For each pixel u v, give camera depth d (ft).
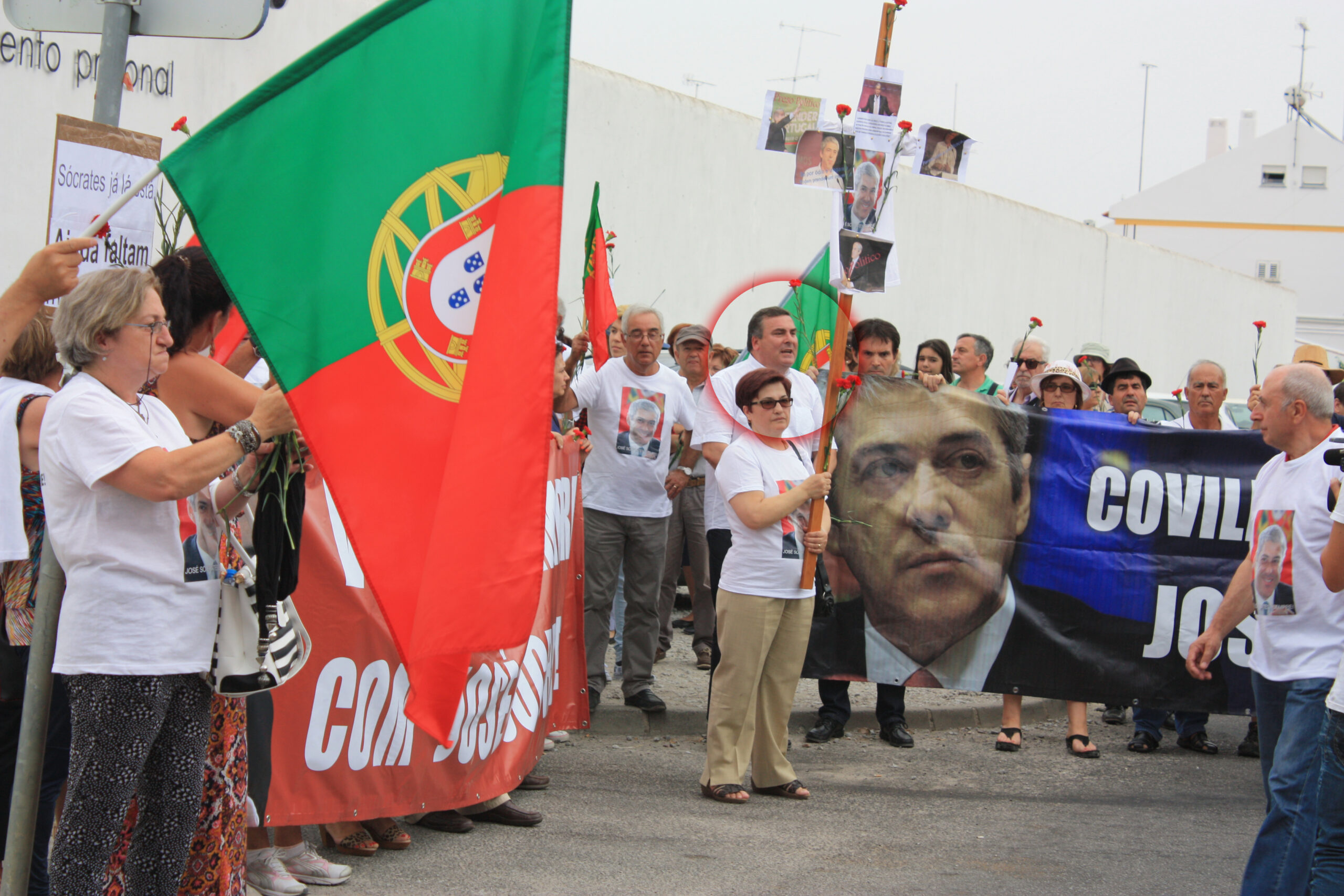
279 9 27.81
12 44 22.40
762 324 17.29
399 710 13.75
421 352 8.07
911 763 19.63
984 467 20.58
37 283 8.70
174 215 16.51
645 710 20.66
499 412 8.05
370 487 7.96
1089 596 20.57
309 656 12.92
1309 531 12.16
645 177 40.11
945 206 55.26
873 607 20.42
